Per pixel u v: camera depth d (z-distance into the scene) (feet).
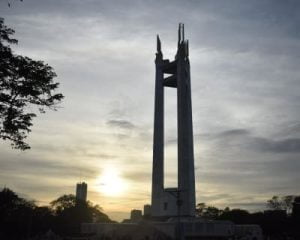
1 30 107.86
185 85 419.13
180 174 381.60
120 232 340.59
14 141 120.16
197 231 337.72
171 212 376.68
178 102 410.93
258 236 376.27
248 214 506.48
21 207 451.12
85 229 391.65
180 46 434.71
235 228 380.37
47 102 119.75
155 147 412.16
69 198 548.72
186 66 431.84
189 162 385.91
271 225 469.16
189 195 372.79
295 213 483.51
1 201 418.31
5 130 116.78
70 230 485.56
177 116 406.62
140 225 348.18
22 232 437.99
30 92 112.98
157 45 467.11
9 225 426.10
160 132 417.28
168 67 440.86
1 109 112.37
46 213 506.89
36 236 429.79
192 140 403.13
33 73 112.16
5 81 111.04
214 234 345.31
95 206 622.95
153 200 395.75
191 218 361.51
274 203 577.43
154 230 330.34
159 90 440.45
